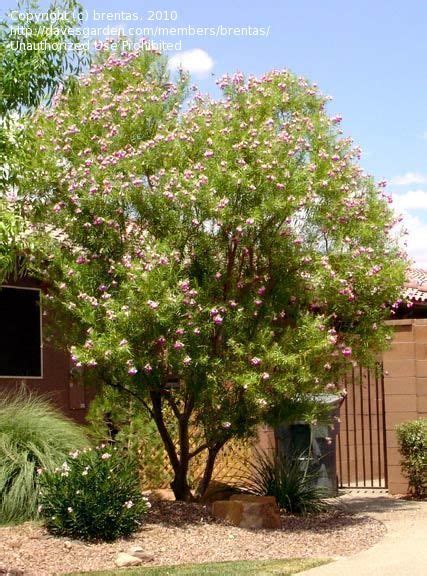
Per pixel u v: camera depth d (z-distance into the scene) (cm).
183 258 1141
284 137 1120
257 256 1181
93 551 911
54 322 1227
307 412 1170
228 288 1164
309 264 1162
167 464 1389
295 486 1227
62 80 974
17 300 1459
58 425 1145
